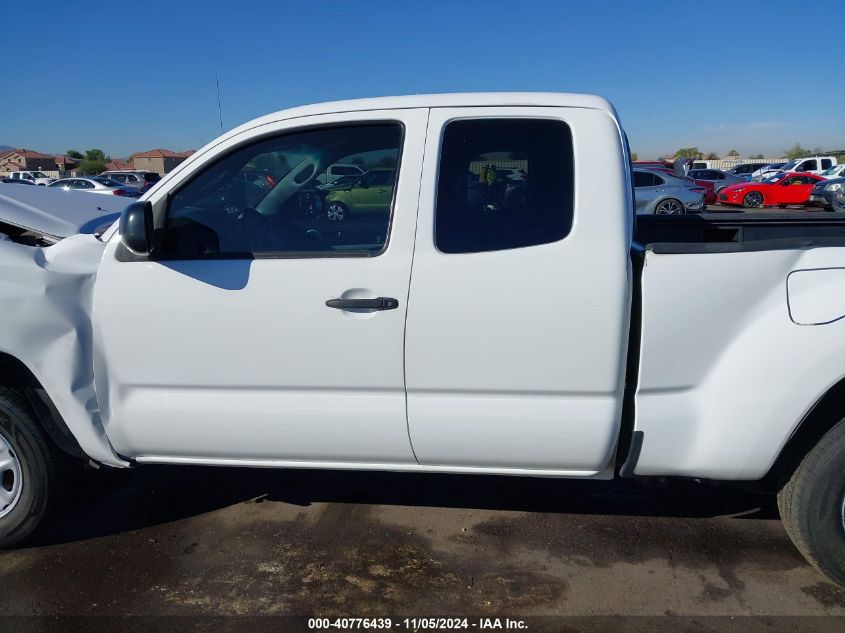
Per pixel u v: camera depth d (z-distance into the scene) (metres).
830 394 2.72
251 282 2.84
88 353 2.98
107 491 3.86
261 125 2.99
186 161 3.00
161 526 3.49
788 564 3.12
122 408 3.03
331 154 2.95
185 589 2.99
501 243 2.75
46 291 2.89
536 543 3.32
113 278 2.94
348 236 2.91
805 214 4.57
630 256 2.76
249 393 2.93
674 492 3.79
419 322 2.76
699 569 3.10
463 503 3.69
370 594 2.96
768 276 2.65
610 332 2.68
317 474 4.04
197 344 2.90
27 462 3.13
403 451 2.92
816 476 2.73
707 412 2.73
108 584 3.03
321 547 3.29
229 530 3.45
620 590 2.96
